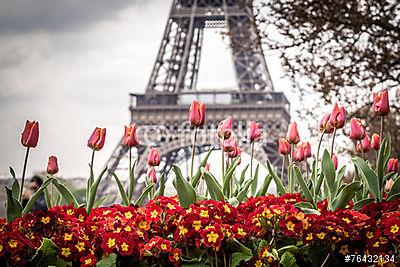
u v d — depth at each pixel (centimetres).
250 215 215
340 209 228
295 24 627
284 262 211
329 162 235
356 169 261
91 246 216
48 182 232
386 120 720
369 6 622
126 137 248
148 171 265
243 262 214
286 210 214
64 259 213
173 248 216
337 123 247
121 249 211
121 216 218
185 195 221
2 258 208
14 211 221
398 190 240
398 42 639
